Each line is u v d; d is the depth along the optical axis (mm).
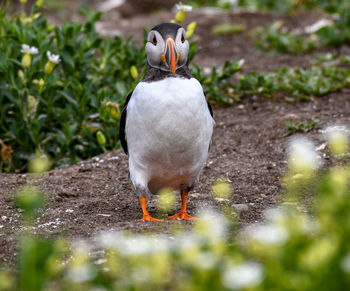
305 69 16531
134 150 7496
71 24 12484
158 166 7496
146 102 7070
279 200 8305
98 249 6195
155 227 6902
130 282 4523
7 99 11602
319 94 13555
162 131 7078
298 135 11195
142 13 27625
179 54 7102
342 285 4035
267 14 22906
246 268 3957
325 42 18547
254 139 11539
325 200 4895
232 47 20062
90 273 4480
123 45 13875
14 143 11547
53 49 12078
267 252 4465
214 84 13711
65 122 11461
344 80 13969
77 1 29062
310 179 8906
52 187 9555
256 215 7742
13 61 11086
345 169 9008
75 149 11453
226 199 8641
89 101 11664
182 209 7961
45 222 7902
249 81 14102
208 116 7426
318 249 4215
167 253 4605
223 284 4113
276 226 4910
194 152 7395
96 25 23078
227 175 9805
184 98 7027
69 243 6582
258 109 13312
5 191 9383
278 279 4109
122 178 9945
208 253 4520
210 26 22125
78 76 12164
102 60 13016
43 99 11484
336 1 19516
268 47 19281
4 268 6023
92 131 11633
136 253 4453
